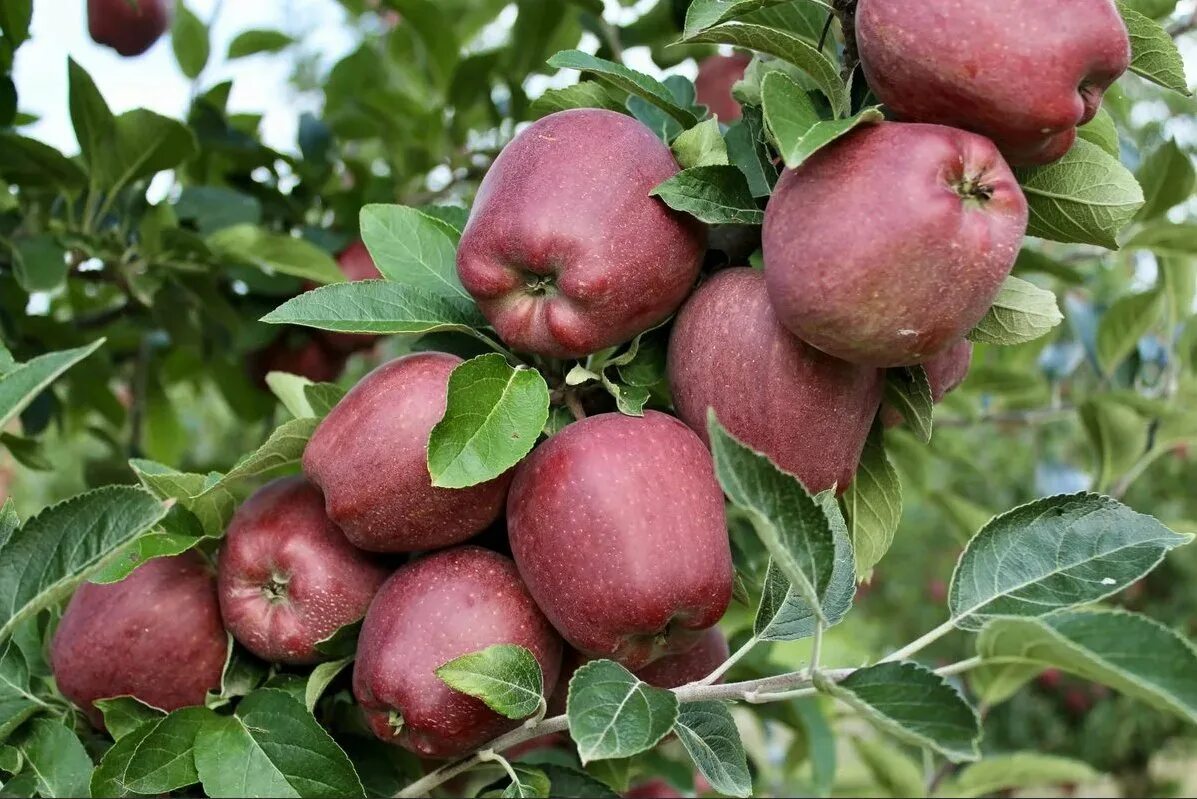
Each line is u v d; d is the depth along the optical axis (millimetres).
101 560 775
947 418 1450
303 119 1271
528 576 826
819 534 774
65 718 858
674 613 812
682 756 1224
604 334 845
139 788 808
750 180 874
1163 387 1326
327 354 1236
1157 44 847
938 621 3057
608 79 872
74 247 1118
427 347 903
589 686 783
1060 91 785
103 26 1265
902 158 785
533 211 831
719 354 832
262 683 887
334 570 863
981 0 785
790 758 1256
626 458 819
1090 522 813
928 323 790
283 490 884
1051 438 2604
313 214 1314
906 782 1172
